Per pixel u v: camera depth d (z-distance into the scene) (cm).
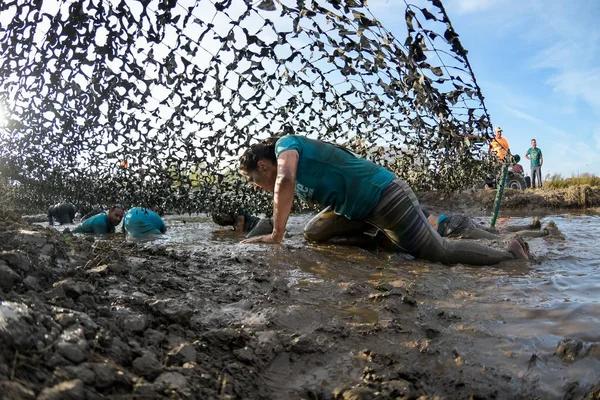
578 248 450
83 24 250
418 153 500
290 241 480
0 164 465
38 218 722
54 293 184
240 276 283
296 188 395
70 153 420
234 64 286
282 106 388
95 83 273
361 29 235
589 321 221
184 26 257
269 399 154
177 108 314
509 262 374
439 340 202
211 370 161
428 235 374
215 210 530
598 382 166
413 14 214
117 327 170
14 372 112
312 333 203
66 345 131
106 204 553
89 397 115
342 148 395
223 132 386
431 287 284
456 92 260
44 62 277
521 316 232
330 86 354
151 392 128
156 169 372
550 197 1288
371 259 377
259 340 186
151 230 588
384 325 215
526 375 172
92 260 251
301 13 241
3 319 126
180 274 271
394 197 374
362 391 154
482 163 582
